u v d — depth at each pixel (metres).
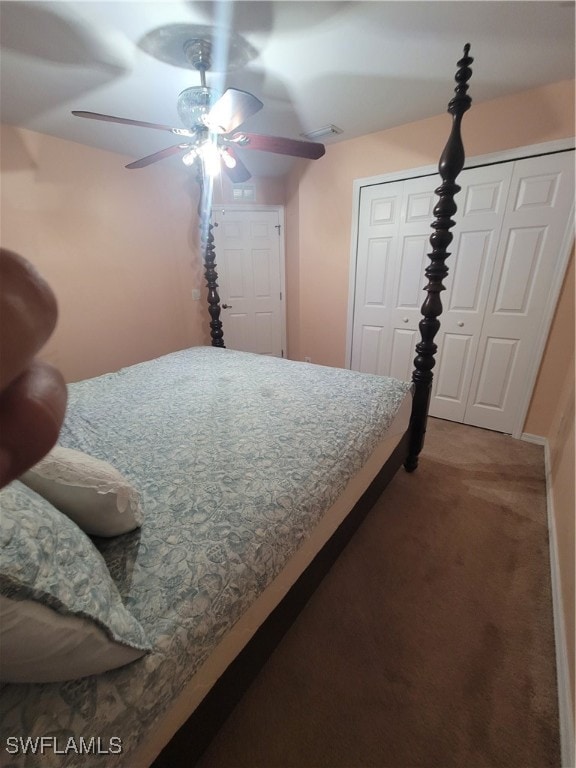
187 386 1.96
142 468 1.16
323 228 3.20
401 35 1.49
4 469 0.19
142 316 3.24
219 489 1.03
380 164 2.68
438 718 1.00
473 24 1.43
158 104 2.02
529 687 1.07
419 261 2.75
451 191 1.54
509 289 2.40
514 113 2.08
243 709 1.03
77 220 2.64
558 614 1.24
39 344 0.19
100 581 0.62
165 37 1.46
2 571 0.44
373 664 1.14
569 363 2.26
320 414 1.51
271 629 0.97
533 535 1.66
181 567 0.76
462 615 1.29
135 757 0.61
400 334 3.01
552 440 2.33
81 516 0.78
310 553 1.10
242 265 3.69
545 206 2.14
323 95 2.01
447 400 2.90
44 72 1.68
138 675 0.58
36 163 2.37
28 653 0.45
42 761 0.47
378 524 1.75
